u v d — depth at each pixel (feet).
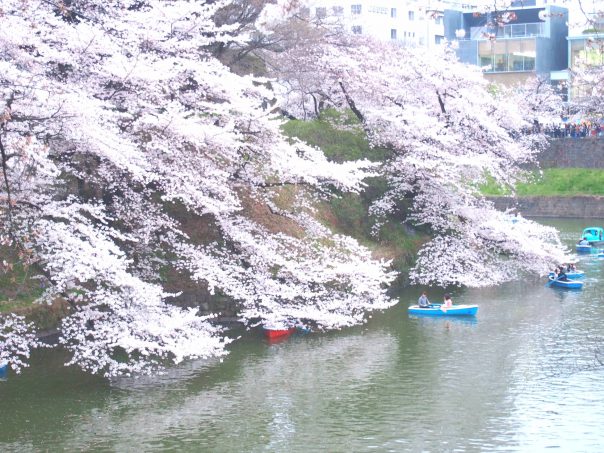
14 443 62.39
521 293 121.49
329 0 226.58
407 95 138.31
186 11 94.17
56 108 71.10
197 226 100.83
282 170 96.58
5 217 73.82
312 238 108.68
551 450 62.13
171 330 77.56
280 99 97.40
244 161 98.48
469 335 95.71
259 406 71.05
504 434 65.16
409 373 80.69
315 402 72.13
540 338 94.02
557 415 69.26
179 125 84.94
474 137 142.00
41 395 72.69
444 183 132.26
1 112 68.90
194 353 76.13
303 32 138.72
